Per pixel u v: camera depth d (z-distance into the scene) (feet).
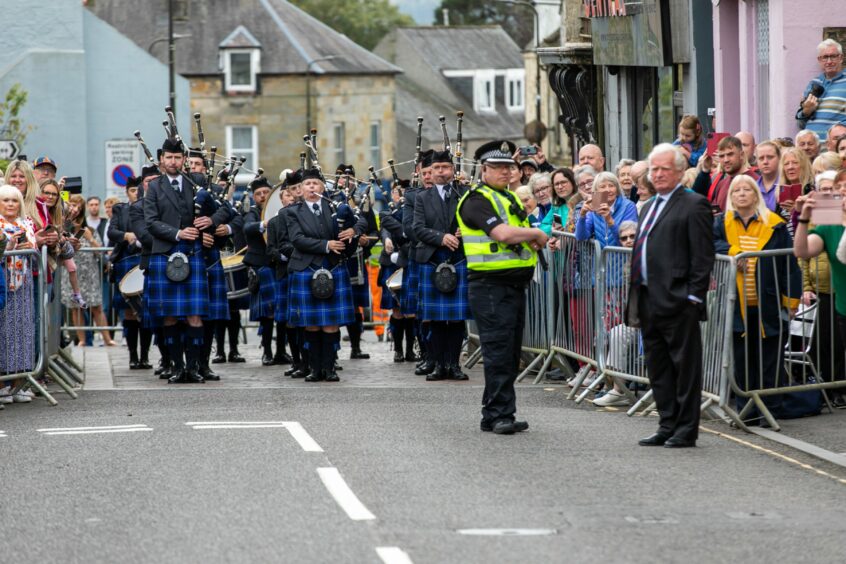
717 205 52.90
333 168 278.05
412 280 65.67
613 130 103.04
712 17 78.59
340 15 424.46
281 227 61.77
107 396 56.13
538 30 183.83
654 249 42.63
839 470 39.17
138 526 32.55
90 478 38.11
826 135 62.23
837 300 42.32
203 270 60.29
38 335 54.70
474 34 360.89
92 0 273.54
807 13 67.10
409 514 33.22
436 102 342.23
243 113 273.75
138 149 124.88
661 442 42.86
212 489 36.19
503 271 44.57
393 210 70.59
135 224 60.80
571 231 58.13
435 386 58.39
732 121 77.15
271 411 50.01
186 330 60.85
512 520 32.71
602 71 106.22
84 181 176.96
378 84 283.38
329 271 60.54
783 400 47.26
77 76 176.24
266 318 70.69
